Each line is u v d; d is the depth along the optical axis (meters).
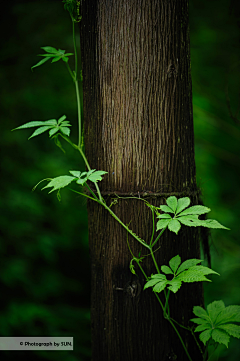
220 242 3.07
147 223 1.86
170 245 1.87
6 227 2.89
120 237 1.87
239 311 1.85
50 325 2.77
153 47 1.84
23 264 2.89
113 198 1.86
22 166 3.02
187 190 1.88
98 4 1.86
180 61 1.86
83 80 1.90
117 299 1.88
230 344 2.45
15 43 3.00
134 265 1.87
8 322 2.67
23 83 3.04
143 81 1.84
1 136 2.96
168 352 1.88
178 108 1.86
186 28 1.87
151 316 1.87
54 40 3.04
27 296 2.91
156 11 1.84
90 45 1.88
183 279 1.78
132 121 1.85
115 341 1.89
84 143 1.92
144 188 1.85
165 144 1.85
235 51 2.96
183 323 1.89
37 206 2.96
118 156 1.86
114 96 1.85
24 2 2.97
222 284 2.90
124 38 1.84
